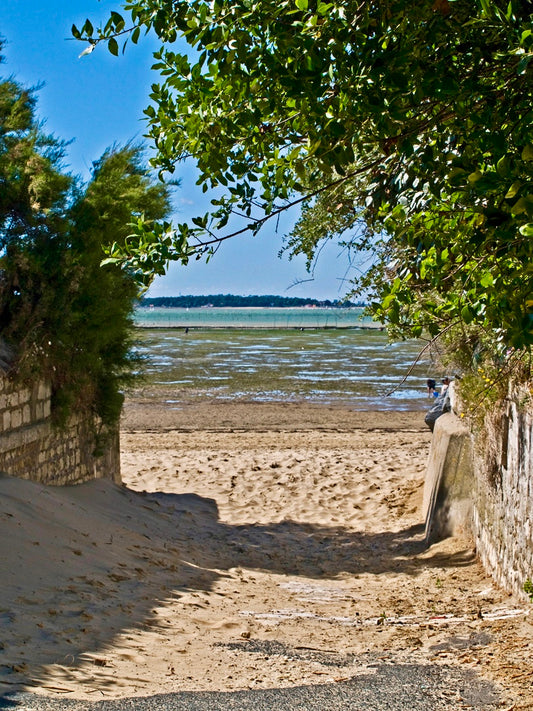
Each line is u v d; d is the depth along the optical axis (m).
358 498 15.62
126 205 12.46
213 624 7.48
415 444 21.09
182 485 16.56
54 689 4.86
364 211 7.05
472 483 11.36
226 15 3.88
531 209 3.10
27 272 11.39
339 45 3.83
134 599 8.04
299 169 4.62
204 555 11.69
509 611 7.57
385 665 5.93
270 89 4.23
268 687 5.23
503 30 3.74
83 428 13.49
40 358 11.62
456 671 5.67
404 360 52.00
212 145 4.76
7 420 10.73
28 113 12.78
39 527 9.49
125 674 5.49
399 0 3.95
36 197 11.63
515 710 4.64
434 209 4.18
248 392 34.22
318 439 21.97
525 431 7.80
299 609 8.48
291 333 94.00
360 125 4.17
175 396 32.72
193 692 5.01
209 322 144.75
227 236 4.68
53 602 7.28
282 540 12.98
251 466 18.02
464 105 4.13
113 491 13.88
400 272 5.19
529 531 7.57
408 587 9.61
